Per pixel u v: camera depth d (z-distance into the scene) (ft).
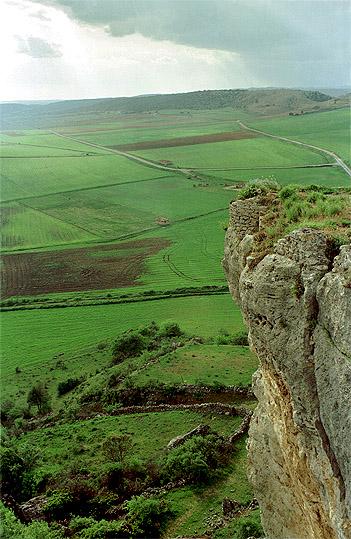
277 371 48.55
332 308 41.04
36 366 197.36
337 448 38.96
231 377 151.94
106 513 102.53
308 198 57.06
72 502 104.58
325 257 44.88
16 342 216.54
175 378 154.30
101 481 109.60
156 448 124.67
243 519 92.27
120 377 164.55
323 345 41.65
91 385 166.30
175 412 140.05
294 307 45.21
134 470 111.65
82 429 139.33
